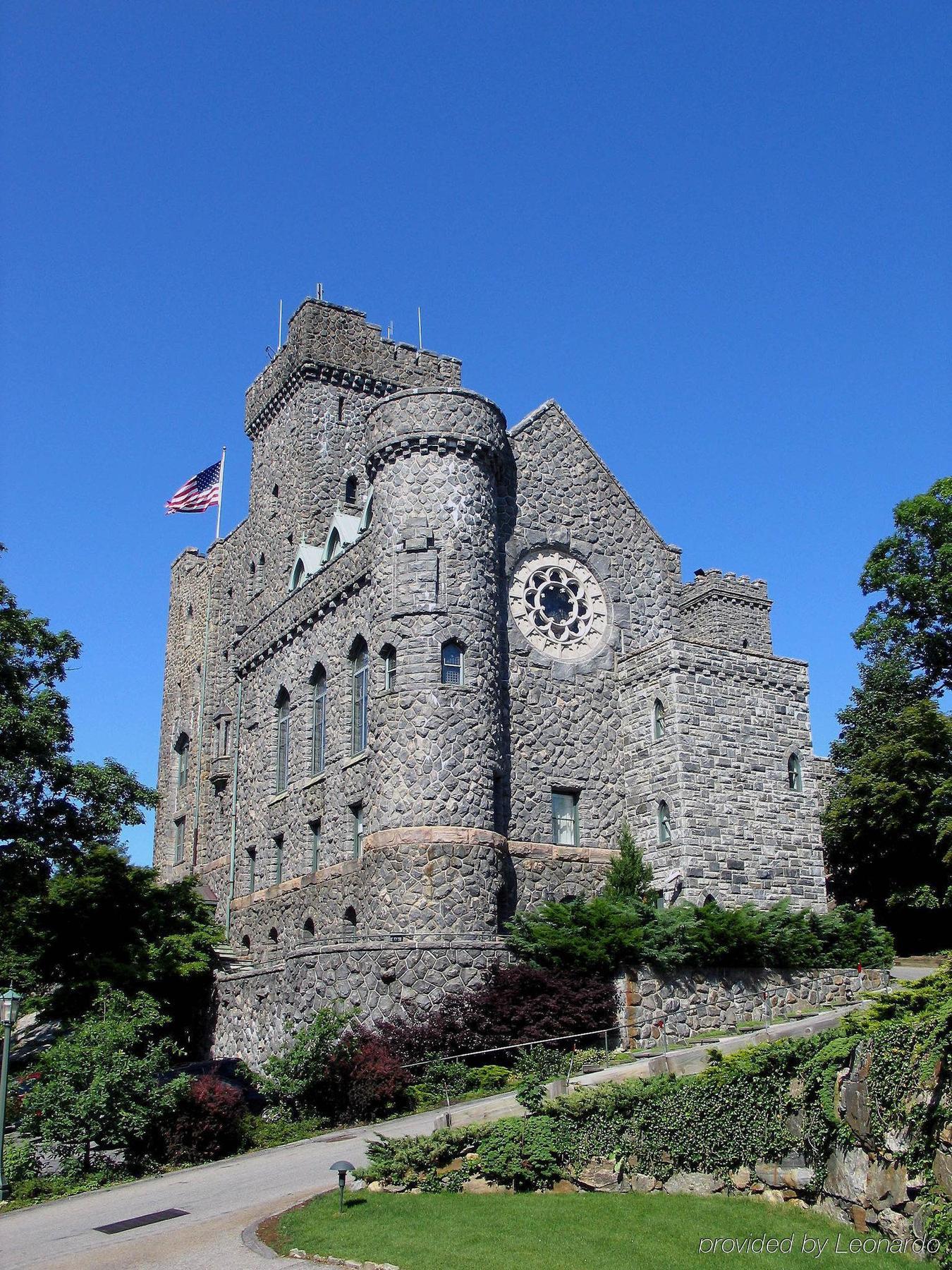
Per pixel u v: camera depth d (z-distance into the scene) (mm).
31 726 39938
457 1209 20141
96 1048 27969
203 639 68125
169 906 45594
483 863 37594
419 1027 33062
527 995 33812
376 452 42094
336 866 43719
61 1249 20422
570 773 42781
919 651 50719
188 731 69250
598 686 44469
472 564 40688
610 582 46406
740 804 41906
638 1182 20672
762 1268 16453
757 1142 19672
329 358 56125
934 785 47219
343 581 46219
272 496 58031
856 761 52188
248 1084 33594
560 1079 24484
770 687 44062
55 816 41625
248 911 51406
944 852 47031
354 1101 29531
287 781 49812
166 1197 23953
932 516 49656
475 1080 30875
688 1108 20672
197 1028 44688
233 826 54906
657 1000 34344
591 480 47406
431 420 41500
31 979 42906
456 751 38312
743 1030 34188
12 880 40844
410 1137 23672
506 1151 21688
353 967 35844
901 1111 16828
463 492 41281
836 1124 18141
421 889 36688
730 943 35594
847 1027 19109
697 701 42375
